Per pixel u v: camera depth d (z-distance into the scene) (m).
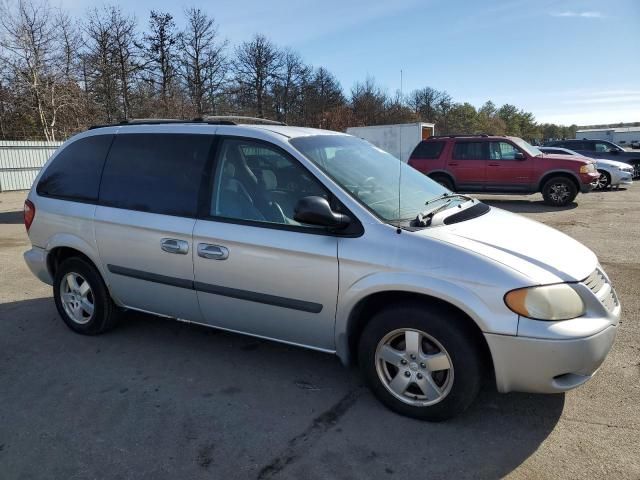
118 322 4.59
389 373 3.21
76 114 31.56
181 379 3.71
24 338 4.52
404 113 50.88
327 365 3.90
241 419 3.17
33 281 6.46
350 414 3.21
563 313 2.76
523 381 2.80
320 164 3.44
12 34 29.16
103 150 4.34
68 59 34.25
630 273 6.20
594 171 13.02
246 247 3.43
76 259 4.42
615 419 3.08
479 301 2.79
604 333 2.82
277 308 3.42
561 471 2.63
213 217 3.63
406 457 2.78
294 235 3.29
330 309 3.22
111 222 4.08
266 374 3.77
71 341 4.44
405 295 3.07
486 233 3.16
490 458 2.75
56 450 2.89
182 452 2.85
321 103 54.88
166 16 41.91
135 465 2.75
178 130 3.98
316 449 2.86
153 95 40.53
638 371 3.66
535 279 2.77
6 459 2.82
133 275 4.04
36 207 4.62
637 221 10.32
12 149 20.73
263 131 3.65
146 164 4.05
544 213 11.92
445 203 3.67
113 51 38.62
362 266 3.06
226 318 3.70
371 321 3.15
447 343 2.92
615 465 2.67
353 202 3.21
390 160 4.19
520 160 13.23
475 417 3.14
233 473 2.67
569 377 2.85
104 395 3.49
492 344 2.78
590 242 8.21
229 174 3.66
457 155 13.89
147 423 3.14
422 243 2.97
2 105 30.64
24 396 3.50
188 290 3.77
